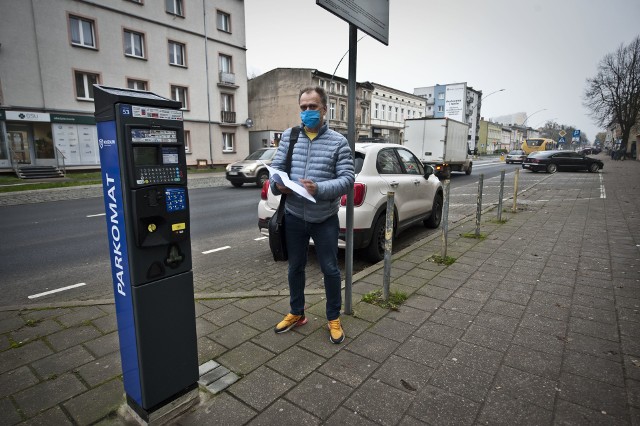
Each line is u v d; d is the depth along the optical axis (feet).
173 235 6.22
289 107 123.24
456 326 10.18
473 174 78.95
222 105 94.12
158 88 79.10
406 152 20.80
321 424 6.63
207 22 87.30
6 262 17.78
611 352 8.90
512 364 8.43
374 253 16.60
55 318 10.78
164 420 6.61
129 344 6.30
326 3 7.98
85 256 18.81
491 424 6.63
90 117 69.00
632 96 140.46
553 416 6.82
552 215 27.07
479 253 17.04
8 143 61.05
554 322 10.39
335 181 8.51
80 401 7.27
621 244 18.57
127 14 72.59
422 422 6.68
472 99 236.63
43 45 62.69
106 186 6.02
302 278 9.82
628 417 6.79
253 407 7.06
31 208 35.01
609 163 118.73
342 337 9.34
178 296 6.52
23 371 8.25
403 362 8.51
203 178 67.31
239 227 25.55
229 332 9.87
